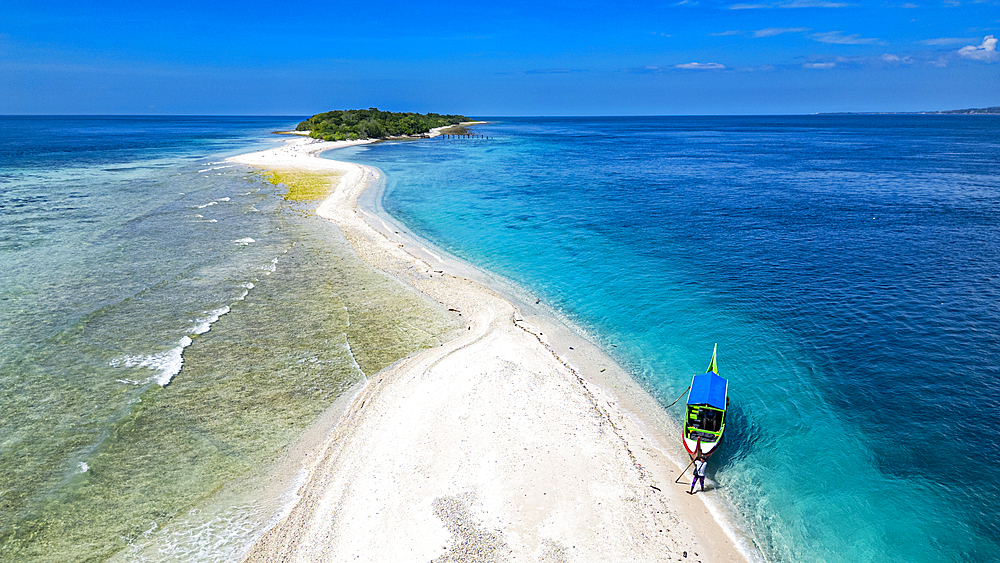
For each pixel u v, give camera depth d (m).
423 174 79.31
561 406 19.91
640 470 16.84
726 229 46.12
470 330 26.08
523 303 29.78
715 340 25.56
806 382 21.92
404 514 14.65
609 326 27.08
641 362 23.56
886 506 15.59
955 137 180.88
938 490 16.17
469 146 138.75
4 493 15.09
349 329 25.84
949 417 19.53
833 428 19.00
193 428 18.19
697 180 75.62
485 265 36.28
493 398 20.19
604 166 93.56
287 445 17.56
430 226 46.69
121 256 35.75
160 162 88.56
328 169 79.19
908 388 21.36
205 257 35.91
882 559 13.93
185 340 24.11
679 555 13.77
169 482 15.80
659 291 31.64
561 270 35.31
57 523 14.22
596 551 13.66
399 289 31.09
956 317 27.61
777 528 14.84
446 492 15.45
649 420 19.56
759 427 19.08
